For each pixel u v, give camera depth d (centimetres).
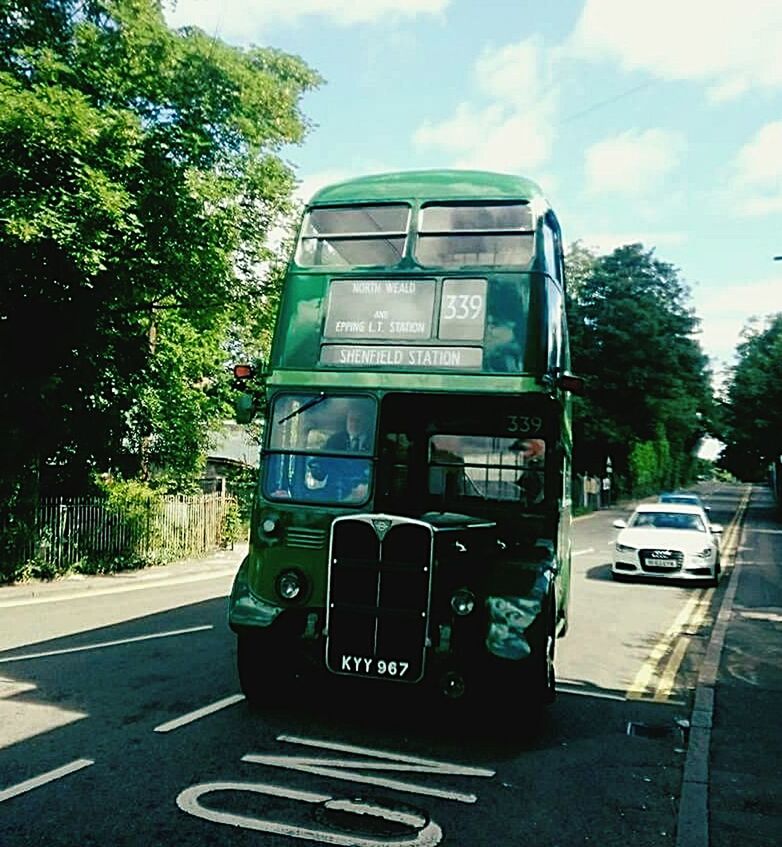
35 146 1375
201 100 1638
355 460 712
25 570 1620
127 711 708
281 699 728
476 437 792
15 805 495
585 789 568
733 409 5197
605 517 4497
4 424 1567
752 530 3669
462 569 683
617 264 5419
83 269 1420
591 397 5269
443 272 728
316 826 482
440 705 764
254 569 717
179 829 469
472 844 470
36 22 1580
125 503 1930
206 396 2577
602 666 984
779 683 902
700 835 490
